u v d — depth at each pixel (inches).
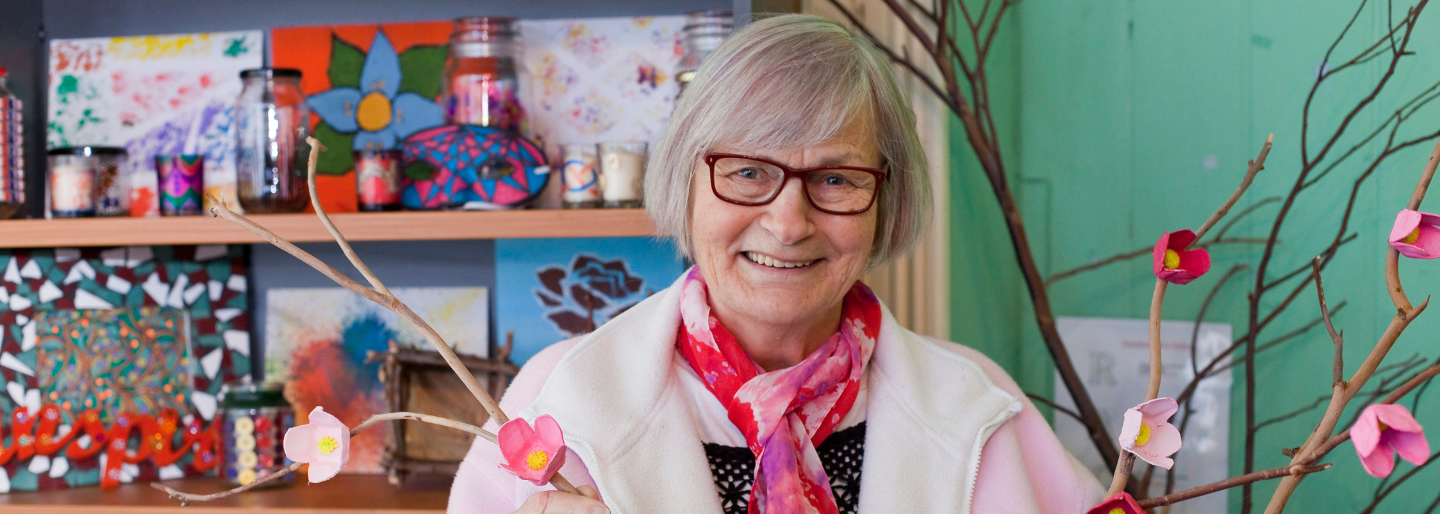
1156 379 23.8
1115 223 61.7
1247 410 56.7
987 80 62.6
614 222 47.0
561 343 40.5
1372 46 54.6
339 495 52.4
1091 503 38.9
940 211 59.7
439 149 49.8
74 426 55.8
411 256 58.9
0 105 53.3
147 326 58.0
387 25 57.9
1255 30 57.8
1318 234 57.2
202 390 58.2
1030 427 40.3
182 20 59.5
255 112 51.4
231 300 59.0
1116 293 62.1
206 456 57.0
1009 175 63.3
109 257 57.9
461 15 57.7
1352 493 57.4
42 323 56.8
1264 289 55.8
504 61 52.8
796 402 35.3
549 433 23.4
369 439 58.0
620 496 33.5
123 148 56.1
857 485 36.8
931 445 36.9
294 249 25.0
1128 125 61.1
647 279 56.7
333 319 59.0
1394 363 56.0
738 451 36.0
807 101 32.2
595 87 56.4
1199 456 60.2
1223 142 58.9
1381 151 55.1
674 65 56.0
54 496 53.1
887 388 38.0
